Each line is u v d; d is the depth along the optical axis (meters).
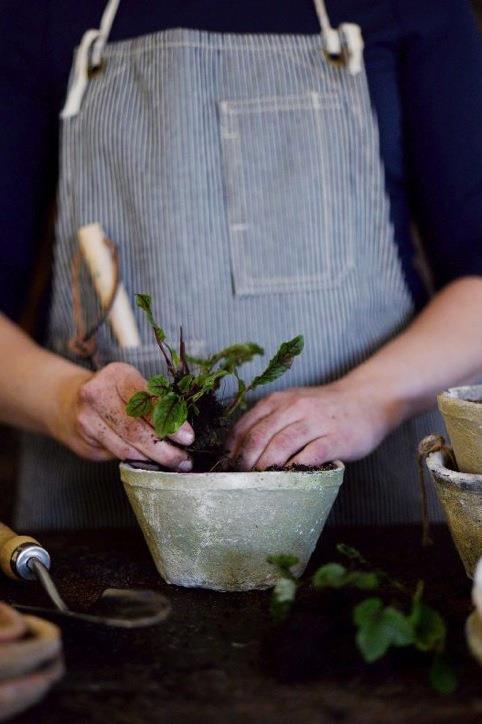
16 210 1.56
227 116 1.46
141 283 1.48
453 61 1.48
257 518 1.03
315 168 1.46
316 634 0.80
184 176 1.45
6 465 2.45
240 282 1.46
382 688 0.75
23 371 1.38
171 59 1.46
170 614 0.97
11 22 1.55
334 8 1.52
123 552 1.24
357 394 1.27
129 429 1.11
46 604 1.00
